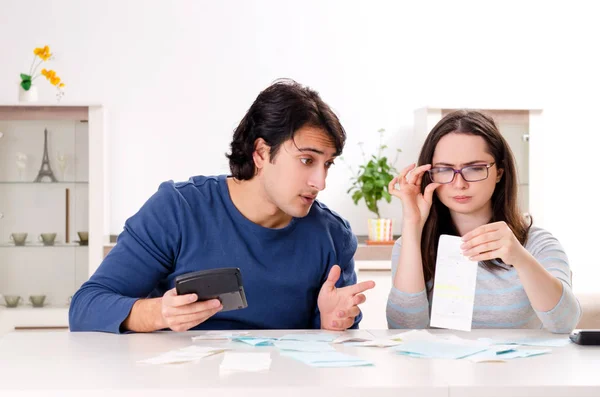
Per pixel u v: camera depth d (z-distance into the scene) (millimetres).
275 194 1685
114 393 1081
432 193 1852
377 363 1283
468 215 1916
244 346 1458
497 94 4617
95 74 4391
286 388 1090
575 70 4660
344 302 1675
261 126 1669
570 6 4652
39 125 4156
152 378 1154
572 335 1521
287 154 1644
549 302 1615
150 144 4418
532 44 4637
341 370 1218
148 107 4418
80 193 4176
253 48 4473
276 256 1812
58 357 1338
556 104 4656
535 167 4328
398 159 4555
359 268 4074
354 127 4539
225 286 1501
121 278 1753
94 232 4176
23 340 1521
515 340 1542
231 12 4461
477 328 1851
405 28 4555
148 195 4414
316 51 4512
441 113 4254
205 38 4445
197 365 1257
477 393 1108
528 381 1143
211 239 1798
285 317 1829
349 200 4539
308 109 1632
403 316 1817
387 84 4547
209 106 4449
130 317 1606
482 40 4605
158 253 1782
